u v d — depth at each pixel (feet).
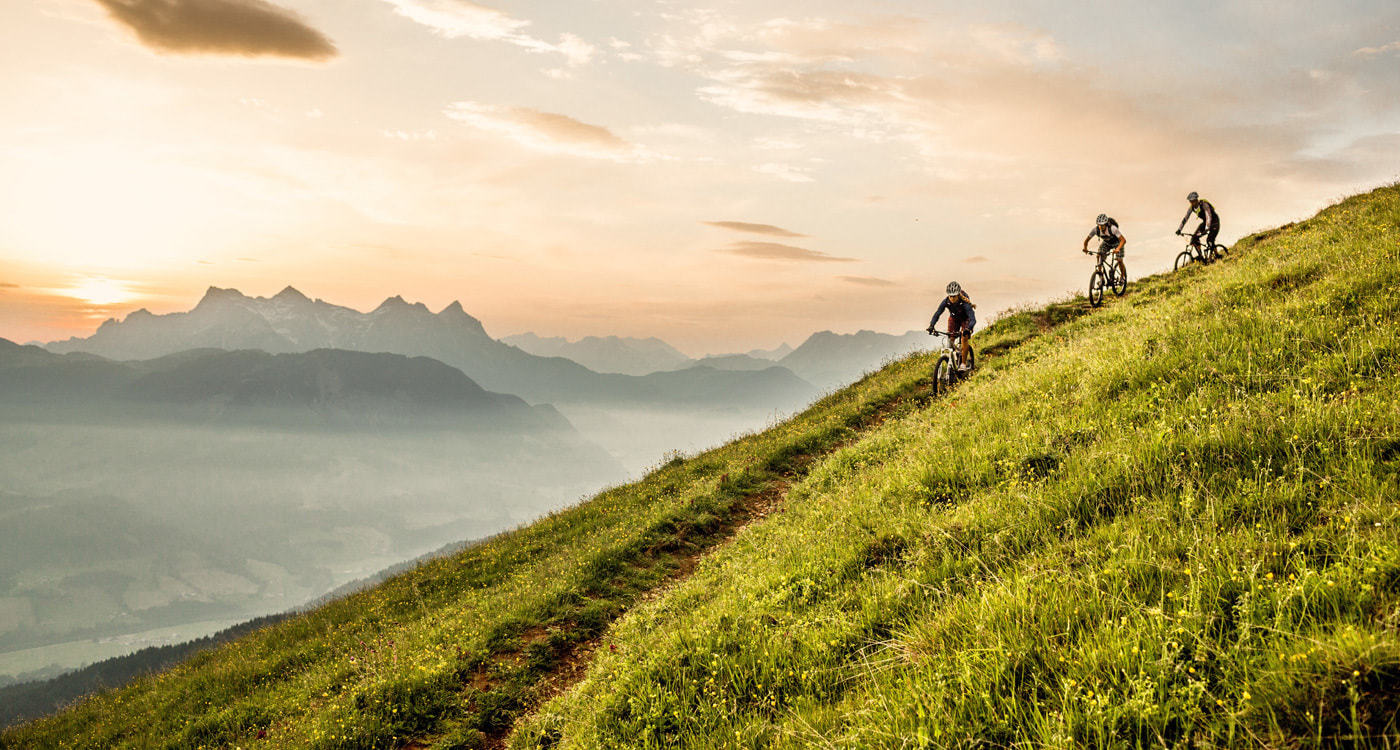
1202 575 14.32
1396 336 23.32
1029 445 27.61
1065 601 15.42
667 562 46.19
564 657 34.63
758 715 17.88
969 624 16.17
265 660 51.72
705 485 59.98
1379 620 11.18
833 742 14.46
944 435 35.53
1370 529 13.92
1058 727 11.70
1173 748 10.85
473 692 31.83
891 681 16.07
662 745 18.76
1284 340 26.68
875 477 36.29
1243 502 17.12
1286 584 12.87
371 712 30.76
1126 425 25.58
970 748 12.28
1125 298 71.51
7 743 52.65
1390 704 9.91
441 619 45.68
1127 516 19.06
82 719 53.31
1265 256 50.06
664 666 22.45
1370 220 45.42
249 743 34.19
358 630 54.13
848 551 25.82
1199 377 26.81
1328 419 19.31
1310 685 10.58
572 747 20.47
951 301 59.47
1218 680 11.73
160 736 41.73
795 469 60.13
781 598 24.53
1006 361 58.59
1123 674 12.64
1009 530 21.16
